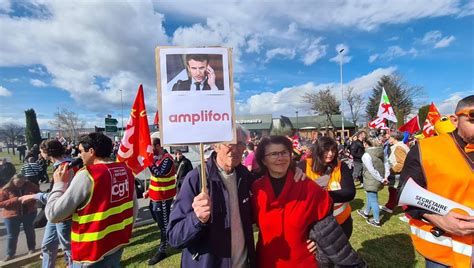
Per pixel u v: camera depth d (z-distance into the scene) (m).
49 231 3.56
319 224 1.84
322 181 2.91
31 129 23.72
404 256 4.14
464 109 1.72
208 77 1.76
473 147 1.76
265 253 1.90
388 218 5.95
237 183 1.94
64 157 3.72
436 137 1.94
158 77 1.72
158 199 4.32
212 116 1.75
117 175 2.66
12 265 4.15
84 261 2.41
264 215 1.88
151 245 4.84
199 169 1.91
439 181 1.81
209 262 1.75
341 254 1.78
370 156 5.52
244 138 1.97
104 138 2.73
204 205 1.60
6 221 4.23
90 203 2.41
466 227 1.64
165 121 1.70
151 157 4.31
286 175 1.92
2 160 4.30
